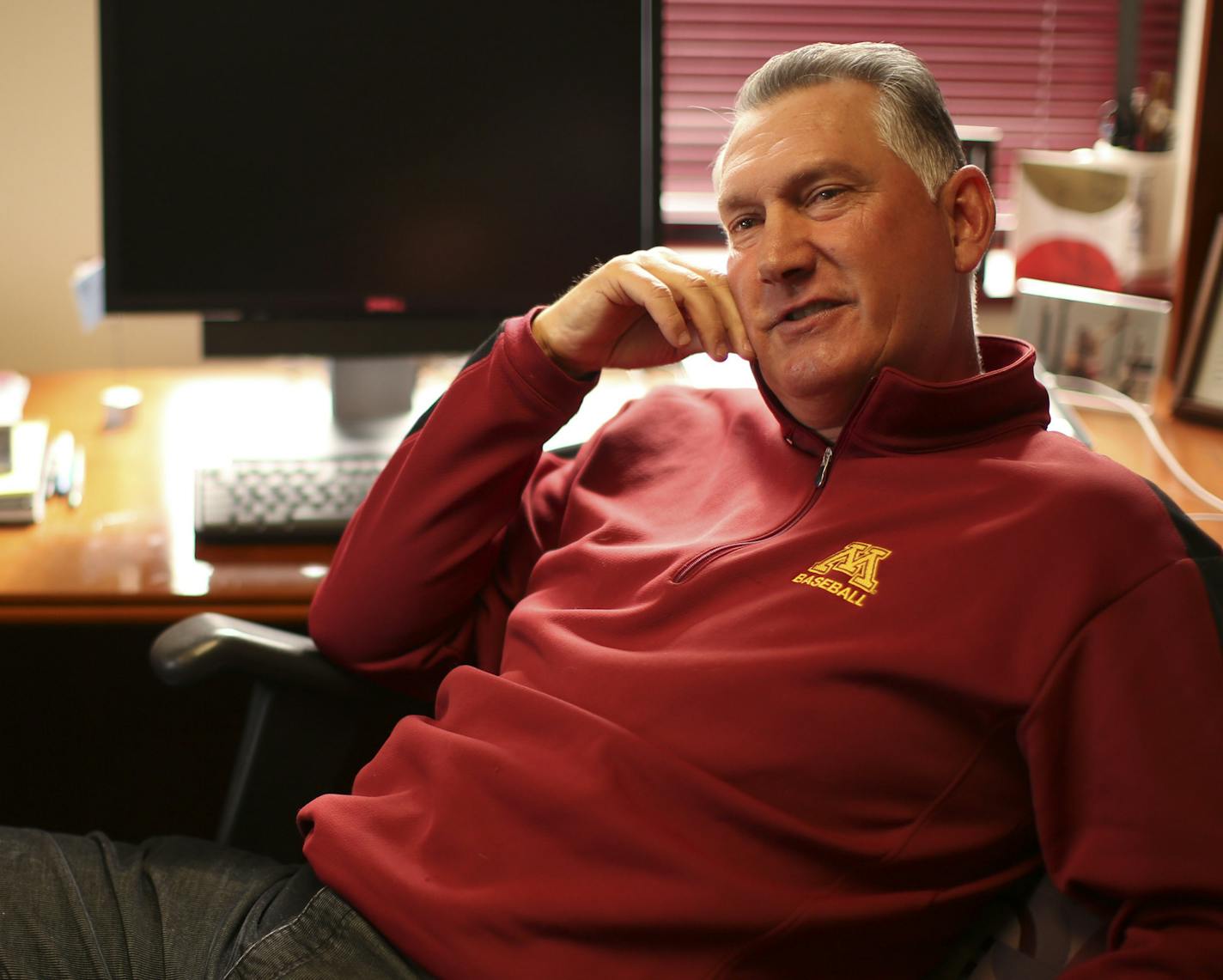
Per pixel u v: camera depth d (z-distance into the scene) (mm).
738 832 998
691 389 1437
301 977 1054
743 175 1115
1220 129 1765
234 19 1625
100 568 1381
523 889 1013
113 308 1668
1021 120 2342
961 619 988
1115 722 936
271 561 1414
